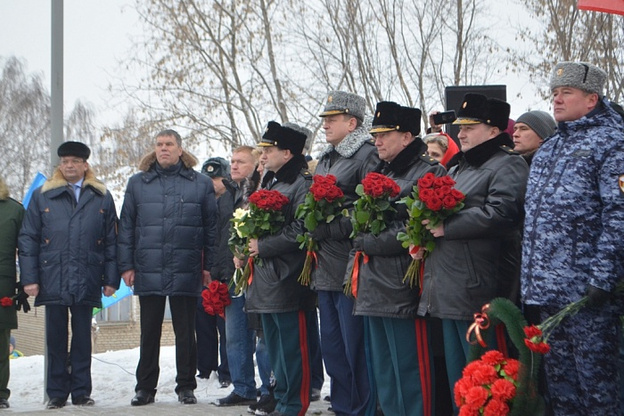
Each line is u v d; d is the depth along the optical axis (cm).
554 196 540
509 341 587
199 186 911
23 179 3584
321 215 686
